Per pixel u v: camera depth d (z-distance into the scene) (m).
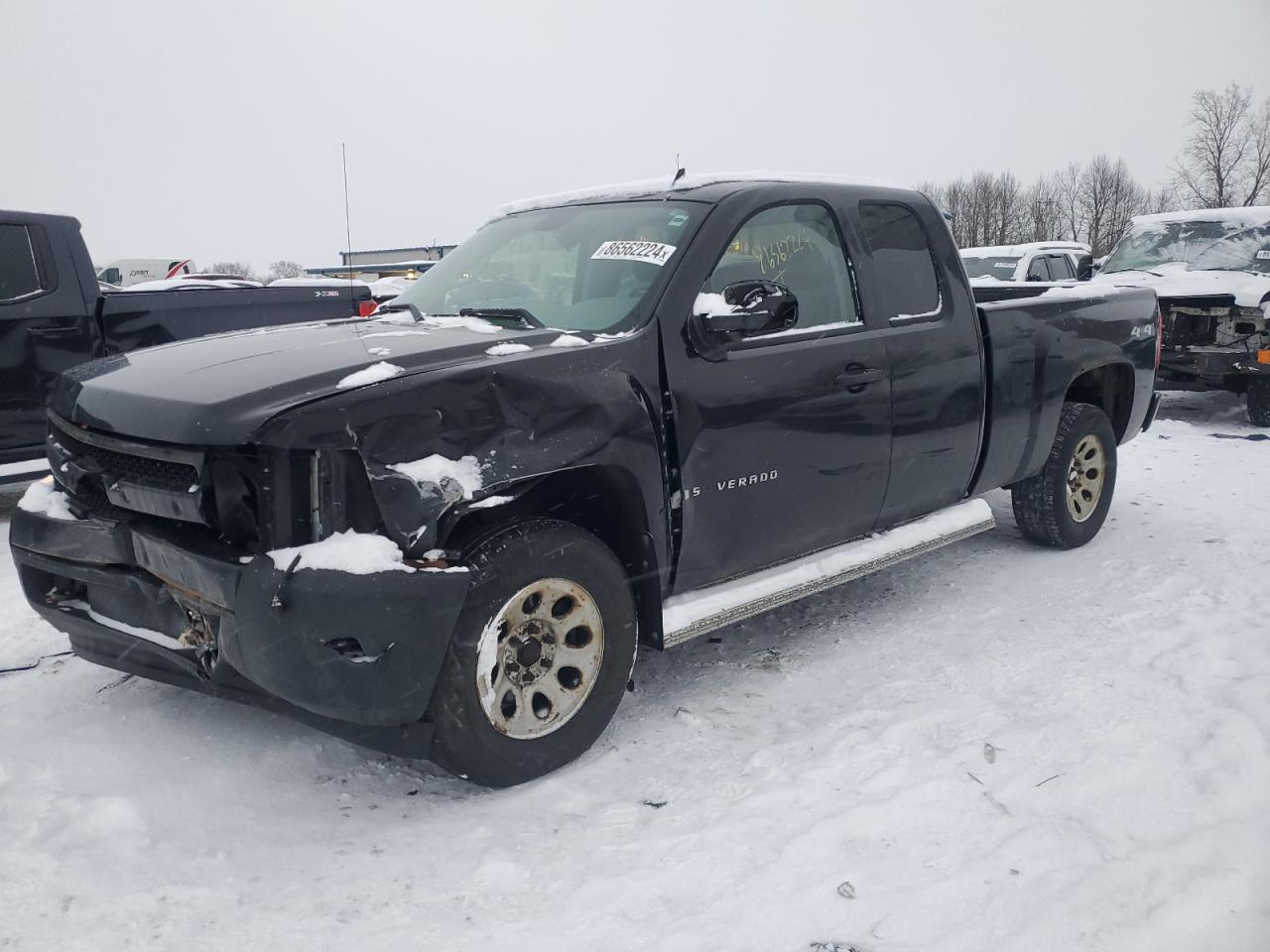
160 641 3.00
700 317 3.42
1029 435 4.87
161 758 3.15
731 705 3.63
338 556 2.59
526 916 2.41
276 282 7.91
